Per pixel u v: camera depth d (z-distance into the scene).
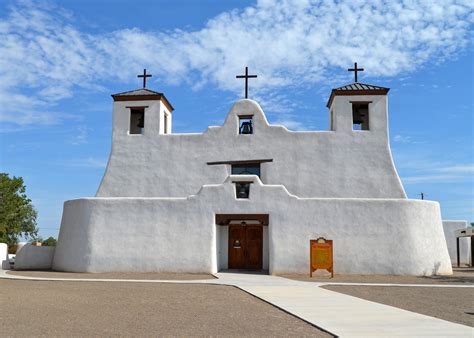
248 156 27.20
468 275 24.03
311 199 23.72
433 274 23.64
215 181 27.12
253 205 23.78
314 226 23.48
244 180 24.06
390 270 23.06
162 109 28.98
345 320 10.44
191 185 27.22
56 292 15.41
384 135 27.11
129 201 24.42
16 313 11.18
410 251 23.30
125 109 28.62
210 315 11.13
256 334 9.04
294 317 10.98
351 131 27.16
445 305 13.33
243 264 25.44
